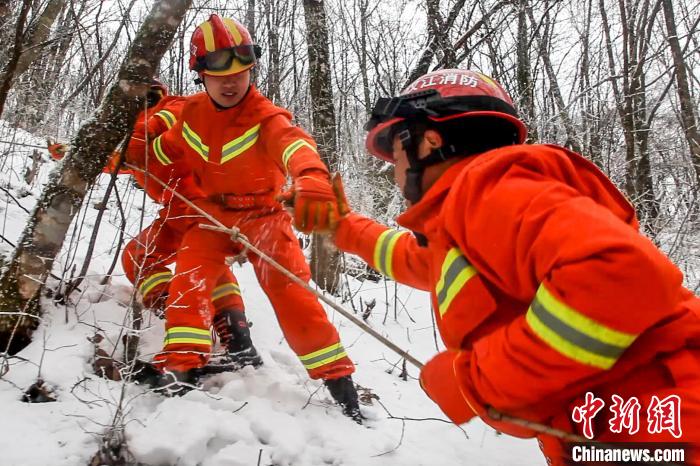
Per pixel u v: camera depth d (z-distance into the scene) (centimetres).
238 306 297
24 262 245
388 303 476
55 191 253
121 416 200
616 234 98
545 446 139
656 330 115
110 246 396
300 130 252
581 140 925
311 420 248
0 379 223
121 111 258
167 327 255
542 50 1058
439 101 146
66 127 625
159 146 289
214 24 254
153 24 258
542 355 106
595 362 103
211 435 213
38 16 490
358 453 230
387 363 354
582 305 99
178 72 903
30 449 188
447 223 129
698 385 111
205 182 275
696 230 611
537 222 109
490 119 145
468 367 129
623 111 847
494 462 241
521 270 114
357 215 210
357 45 1153
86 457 193
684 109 835
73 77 783
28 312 247
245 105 265
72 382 230
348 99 1076
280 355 312
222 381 267
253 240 267
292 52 1116
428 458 236
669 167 967
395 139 158
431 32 662
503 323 128
